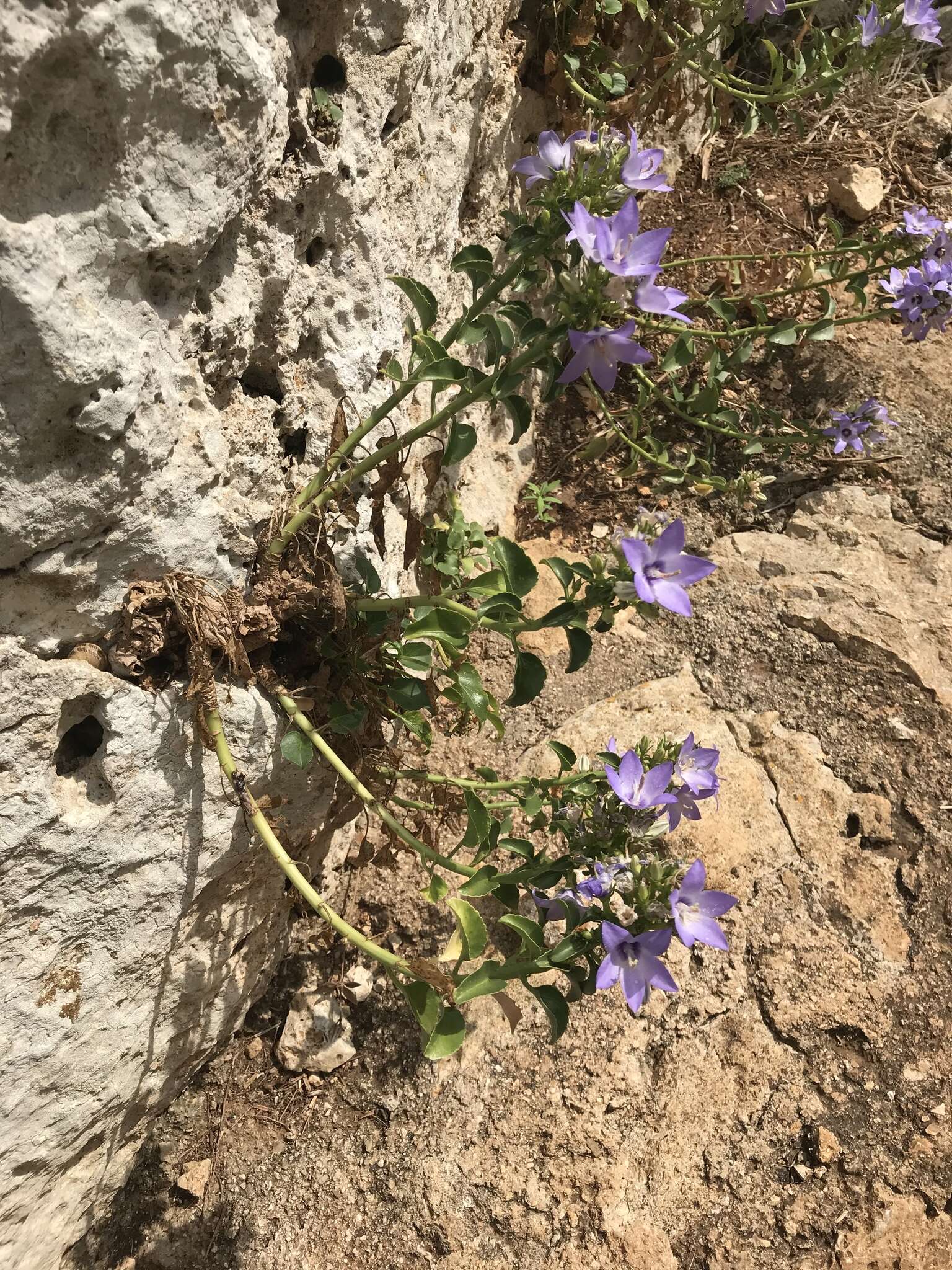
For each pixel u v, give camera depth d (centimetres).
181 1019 43
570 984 46
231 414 38
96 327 29
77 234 28
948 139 81
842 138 81
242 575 39
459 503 59
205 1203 44
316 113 38
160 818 38
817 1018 45
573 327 32
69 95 26
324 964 49
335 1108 46
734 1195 41
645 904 33
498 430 64
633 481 65
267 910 46
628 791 36
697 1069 44
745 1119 43
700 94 76
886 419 62
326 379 42
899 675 54
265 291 38
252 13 31
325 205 39
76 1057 38
